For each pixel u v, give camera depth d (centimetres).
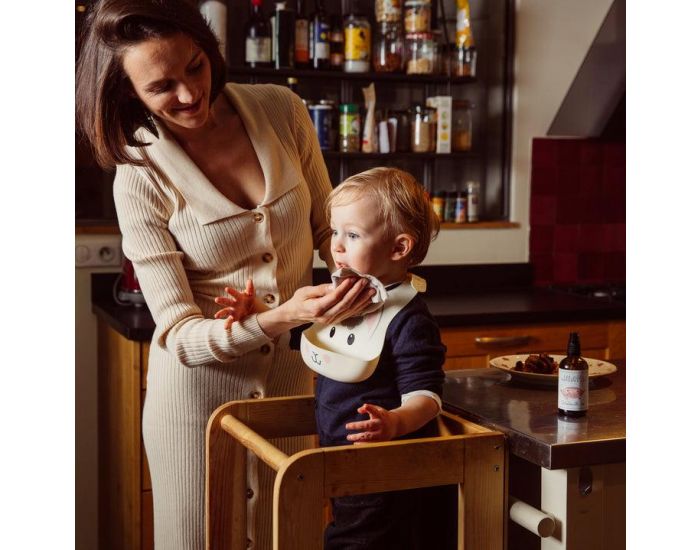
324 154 307
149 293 165
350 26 308
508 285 348
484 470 132
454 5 333
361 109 326
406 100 334
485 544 134
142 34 145
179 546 175
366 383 140
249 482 167
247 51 300
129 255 168
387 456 125
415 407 131
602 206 360
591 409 149
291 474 119
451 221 338
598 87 335
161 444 174
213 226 164
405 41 319
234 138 169
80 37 159
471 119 341
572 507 136
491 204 351
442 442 129
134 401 252
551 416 144
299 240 173
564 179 353
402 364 136
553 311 291
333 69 309
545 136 350
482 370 183
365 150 312
